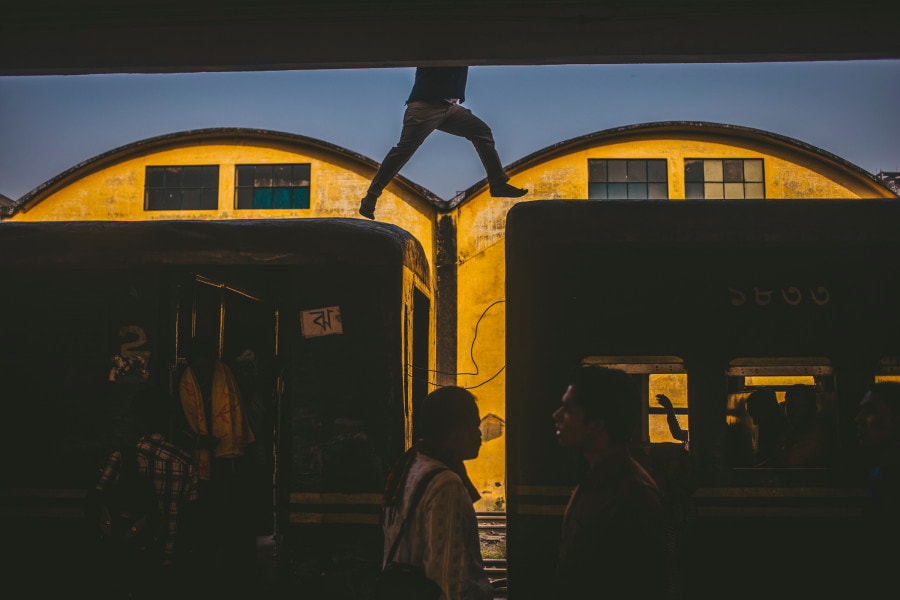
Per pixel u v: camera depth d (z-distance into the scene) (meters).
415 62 3.73
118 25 3.70
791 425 4.63
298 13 3.61
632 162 10.98
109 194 11.20
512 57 3.68
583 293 4.57
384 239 5.00
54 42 3.74
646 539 2.06
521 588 4.33
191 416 4.96
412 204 10.66
